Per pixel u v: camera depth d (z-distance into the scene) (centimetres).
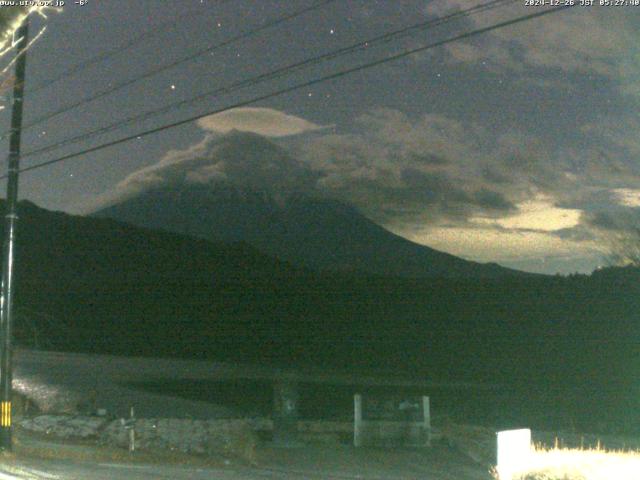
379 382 3944
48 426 2367
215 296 6581
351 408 3130
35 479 1432
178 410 3123
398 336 5078
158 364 4725
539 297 4862
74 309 6262
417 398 2247
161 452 1959
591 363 4169
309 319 5741
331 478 1619
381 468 1808
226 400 3378
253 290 6600
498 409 3084
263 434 2361
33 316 5909
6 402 1909
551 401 3294
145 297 6638
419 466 1852
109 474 1513
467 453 2031
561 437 2327
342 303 5862
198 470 1673
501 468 1452
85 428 2323
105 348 5281
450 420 2600
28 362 4572
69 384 3762
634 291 4406
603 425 2595
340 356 4947
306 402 3275
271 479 1573
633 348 4262
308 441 2259
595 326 4478
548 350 4434
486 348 4553
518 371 4150
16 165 1978
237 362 4878
